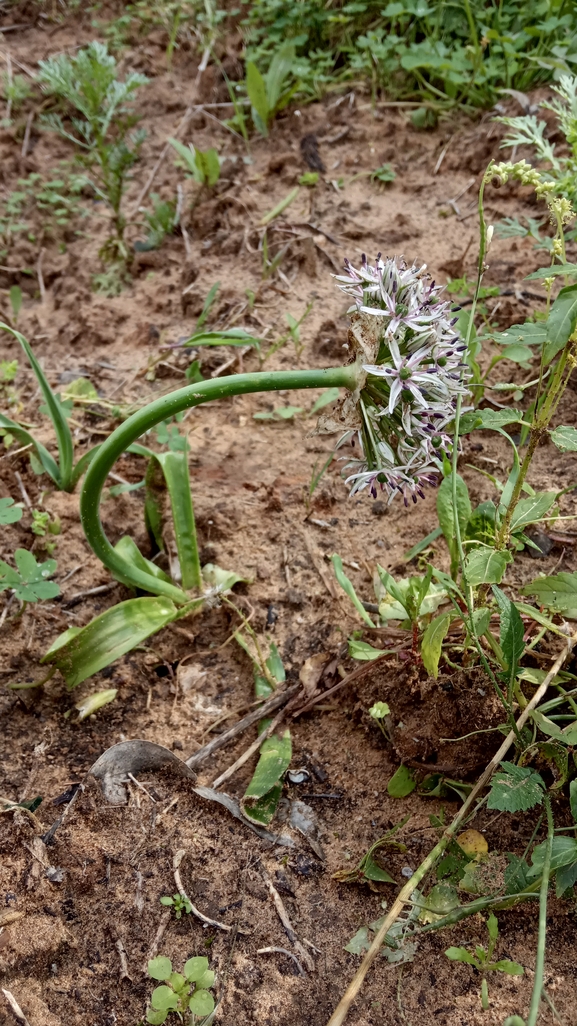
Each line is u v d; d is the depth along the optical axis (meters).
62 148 0.61
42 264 0.51
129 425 0.23
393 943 0.23
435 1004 0.22
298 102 0.58
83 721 0.28
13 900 0.23
